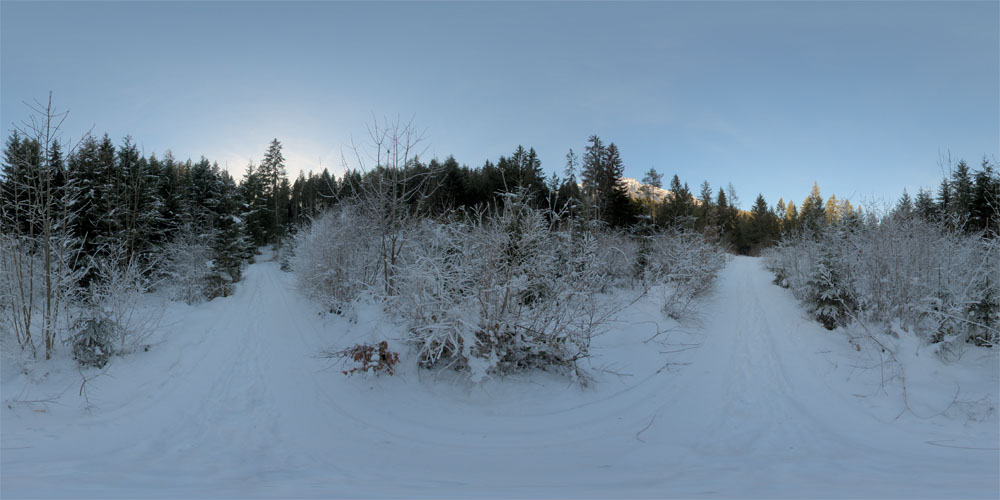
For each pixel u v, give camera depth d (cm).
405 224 1372
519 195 877
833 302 1247
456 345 689
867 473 436
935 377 777
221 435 587
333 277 1533
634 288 1875
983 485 384
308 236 1950
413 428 600
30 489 362
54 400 702
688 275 1633
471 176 3194
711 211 4353
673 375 861
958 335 871
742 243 5394
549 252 848
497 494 346
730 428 614
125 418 648
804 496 336
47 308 884
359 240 1538
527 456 507
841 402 720
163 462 492
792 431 602
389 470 455
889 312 1020
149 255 1827
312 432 594
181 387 792
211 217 2347
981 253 1080
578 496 338
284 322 1421
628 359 950
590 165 3141
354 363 864
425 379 768
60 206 1059
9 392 721
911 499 324
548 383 763
